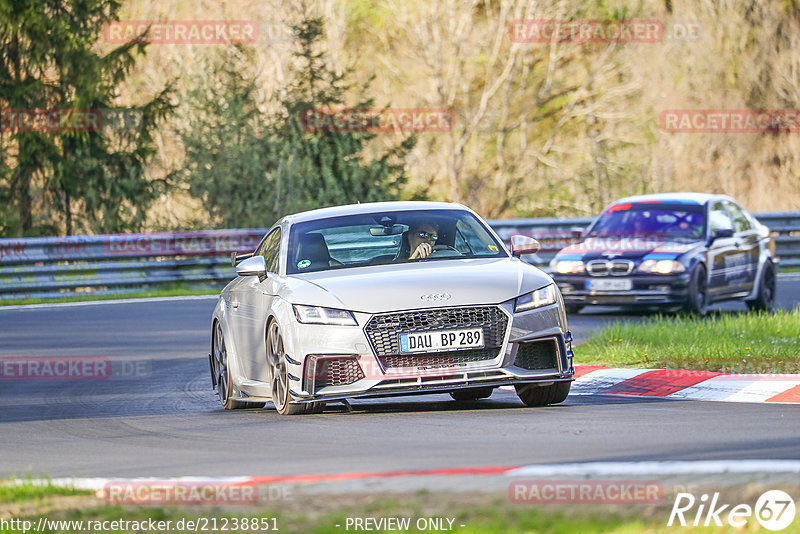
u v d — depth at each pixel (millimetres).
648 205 67188
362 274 33406
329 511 19109
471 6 159625
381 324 31375
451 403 35562
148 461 26391
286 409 32844
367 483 20766
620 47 163750
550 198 161000
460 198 161375
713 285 63781
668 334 47750
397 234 35656
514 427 28906
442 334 31344
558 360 32281
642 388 37219
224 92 114188
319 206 110250
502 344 31656
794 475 20156
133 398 40844
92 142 114188
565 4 157125
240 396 37031
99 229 114250
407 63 164250
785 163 166375
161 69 148750
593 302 63156
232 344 37312
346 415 32688
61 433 32562
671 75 166000
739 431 27188
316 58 118812
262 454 26406
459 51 159375
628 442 25844
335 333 31500
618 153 164125
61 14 114812
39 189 115812
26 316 71375
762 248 68500
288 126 114188
